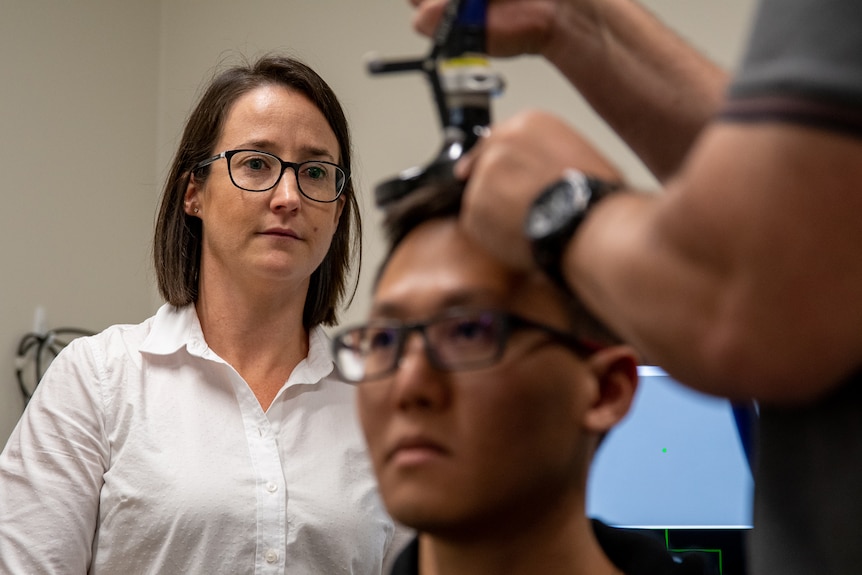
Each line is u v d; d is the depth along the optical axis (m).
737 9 2.65
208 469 1.52
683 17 2.69
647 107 0.75
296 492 1.55
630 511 1.87
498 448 0.59
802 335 0.43
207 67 3.24
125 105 3.13
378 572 1.60
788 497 0.58
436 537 0.62
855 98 0.40
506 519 0.61
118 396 1.56
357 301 2.74
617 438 1.90
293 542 1.51
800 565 0.57
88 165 2.96
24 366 2.69
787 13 0.43
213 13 3.25
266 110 1.61
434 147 2.93
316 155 1.63
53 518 1.47
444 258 0.63
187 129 1.70
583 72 0.76
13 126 2.71
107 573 1.49
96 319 2.96
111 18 3.08
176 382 1.59
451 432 0.59
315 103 1.68
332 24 3.08
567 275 0.51
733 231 0.42
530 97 2.72
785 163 0.40
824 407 0.54
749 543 0.63
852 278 0.41
